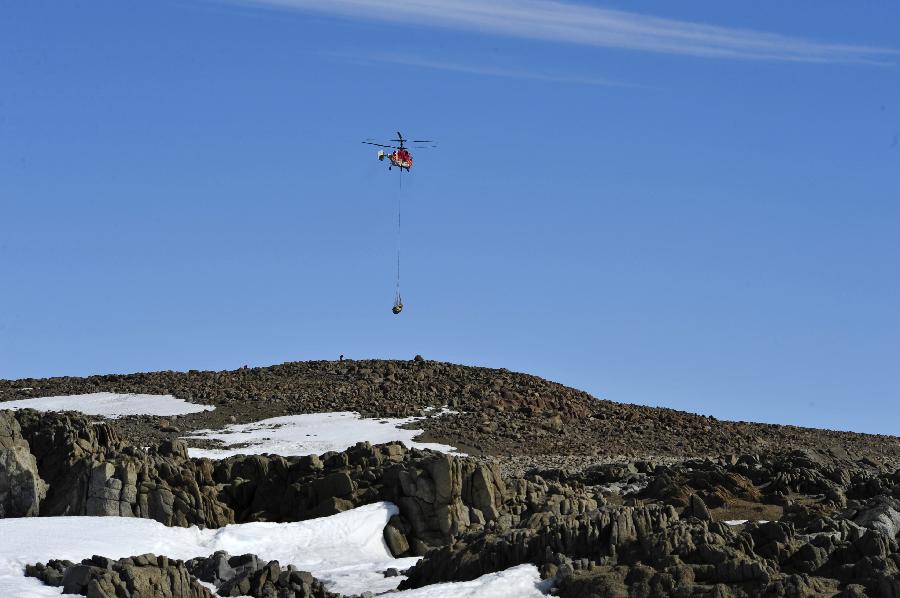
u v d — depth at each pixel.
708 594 59.94
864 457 113.88
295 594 64.12
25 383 146.25
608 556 65.25
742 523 78.94
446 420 124.31
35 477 81.06
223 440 116.38
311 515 84.62
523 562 66.75
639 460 111.44
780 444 128.00
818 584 61.12
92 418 126.12
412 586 68.69
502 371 146.62
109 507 79.31
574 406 134.75
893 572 60.44
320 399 132.12
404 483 82.94
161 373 149.12
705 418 139.38
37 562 63.38
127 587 57.88
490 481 83.50
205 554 74.12
